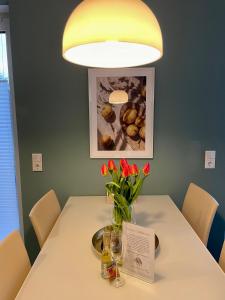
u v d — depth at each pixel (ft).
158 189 6.74
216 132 6.50
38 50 6.22
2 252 3.44
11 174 7.40
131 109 6.33
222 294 3.06
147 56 3.64
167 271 3.49
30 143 6.55
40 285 3.25
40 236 4.67
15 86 6.34
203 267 3.58
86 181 6.71
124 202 4.17
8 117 7.14
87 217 5.32
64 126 6.49
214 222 6.82
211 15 6.09
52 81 6.32
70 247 4.15
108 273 3.36
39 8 6.08
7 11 6.75
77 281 3.33
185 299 2.98
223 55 6.22
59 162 6.63
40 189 6.74
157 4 6.06
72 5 6.06
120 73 6.19
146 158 6.57
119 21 2.71
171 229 4.71
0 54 6.95
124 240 3.45
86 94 6.36
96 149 6.51
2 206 7.57
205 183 6.72
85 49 3.72
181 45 6.19
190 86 6.32
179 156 6.60
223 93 6.35
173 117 6.44
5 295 3.27
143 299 2.99
